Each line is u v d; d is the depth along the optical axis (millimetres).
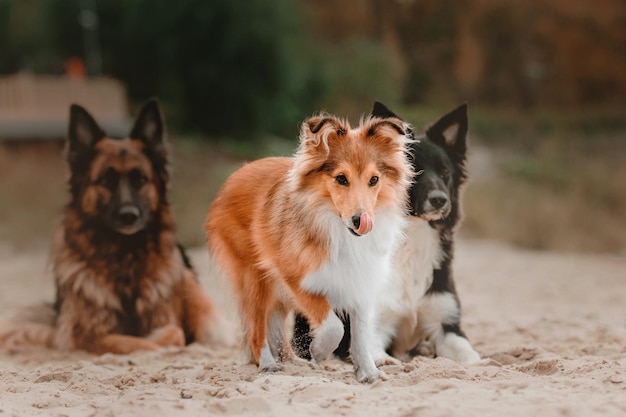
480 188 31969
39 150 28953
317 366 7316
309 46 41000
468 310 12836
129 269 9836
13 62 42812
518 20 52000
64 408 5875
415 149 8203
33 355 9516
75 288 9805
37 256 22312
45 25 39375
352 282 6504
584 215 29203
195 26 35188
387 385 6344
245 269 7215
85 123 10016
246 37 35219
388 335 8359
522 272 18672
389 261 7078
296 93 38406
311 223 6414
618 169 36219
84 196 9820
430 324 8391
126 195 9664
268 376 6535
